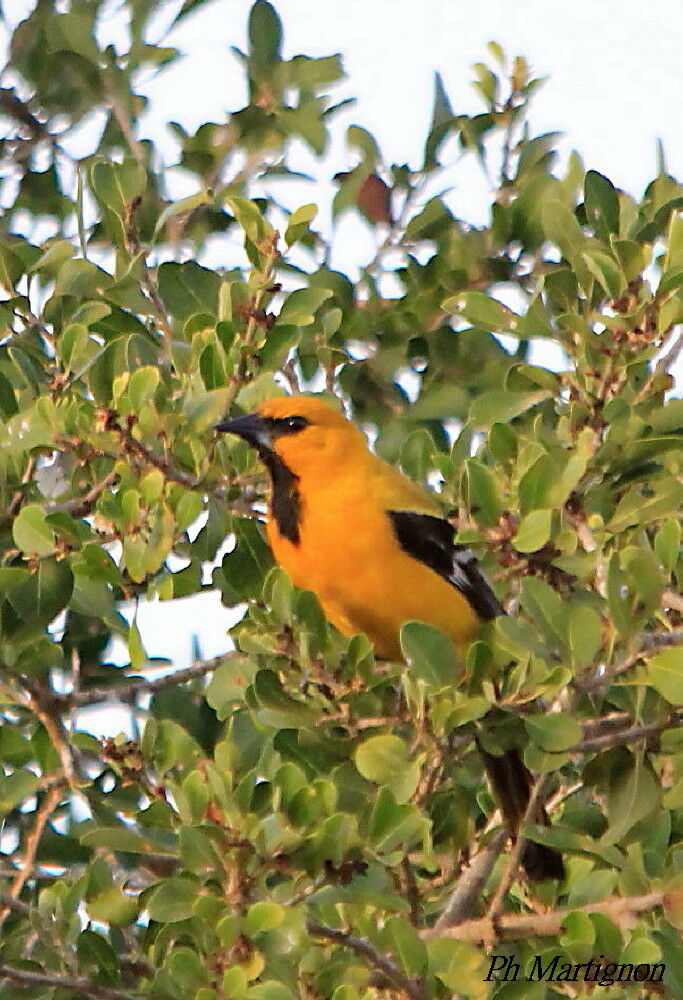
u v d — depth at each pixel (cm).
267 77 1491
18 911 1039
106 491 1098
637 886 1004
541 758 953
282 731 1090
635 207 1265
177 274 1282
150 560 1061
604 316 1124
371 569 1162
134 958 994
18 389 1192
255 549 1192
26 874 1067
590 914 933
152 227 1436
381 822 952
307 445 1172
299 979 909
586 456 1078
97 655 1253
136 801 1130
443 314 1401
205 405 1088
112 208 1259
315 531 1166
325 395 1318
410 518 1170
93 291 1265
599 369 1134
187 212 1439
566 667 958
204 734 1222
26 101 1502
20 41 1494
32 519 1070
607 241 1219
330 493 1167
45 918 971
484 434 1320
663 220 1277
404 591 1163
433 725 979
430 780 1000
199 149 1485
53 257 1239
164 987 909
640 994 1008
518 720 987
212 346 1136
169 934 941
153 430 1077
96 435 1078
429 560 1168
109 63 1478
